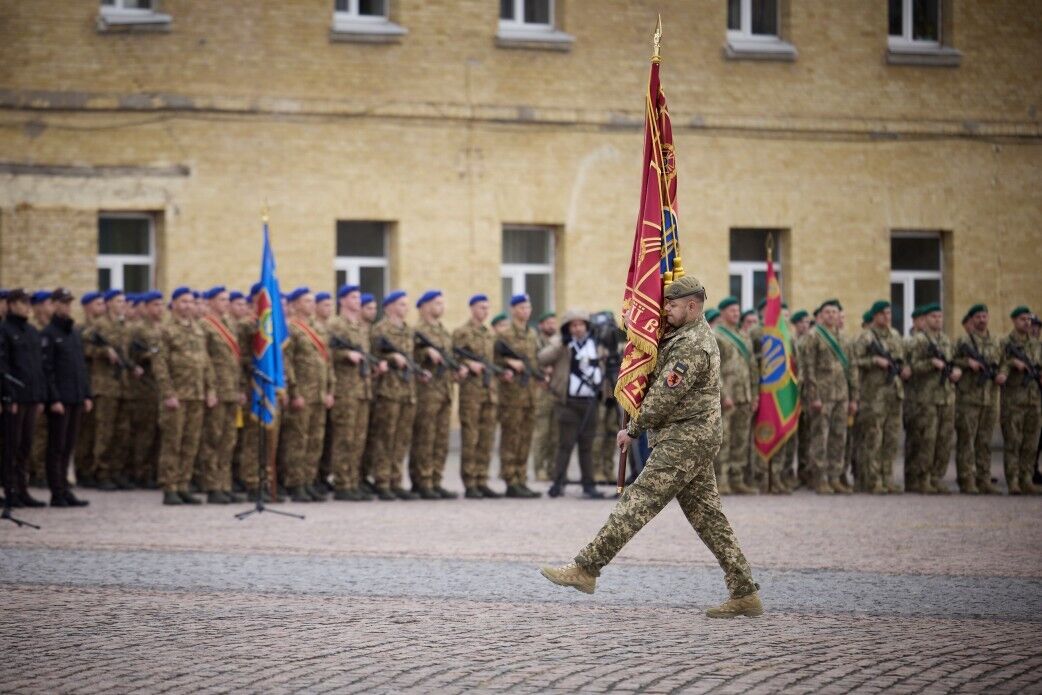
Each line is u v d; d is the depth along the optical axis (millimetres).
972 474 31906
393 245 38156
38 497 28656
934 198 42281
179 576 18297
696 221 40156
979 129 42562
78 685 12508
